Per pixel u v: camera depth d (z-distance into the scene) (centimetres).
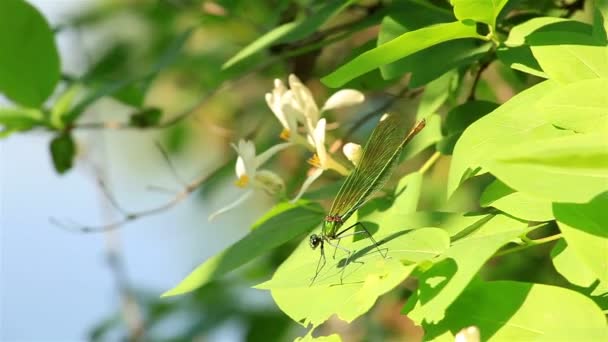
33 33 72
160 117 76
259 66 74
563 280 74
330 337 55
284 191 62
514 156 51
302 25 64
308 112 62
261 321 84
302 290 56
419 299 53
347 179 57
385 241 55
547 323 53
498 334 53
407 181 59
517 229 54
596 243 53
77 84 77
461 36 58
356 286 55
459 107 61
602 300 54
